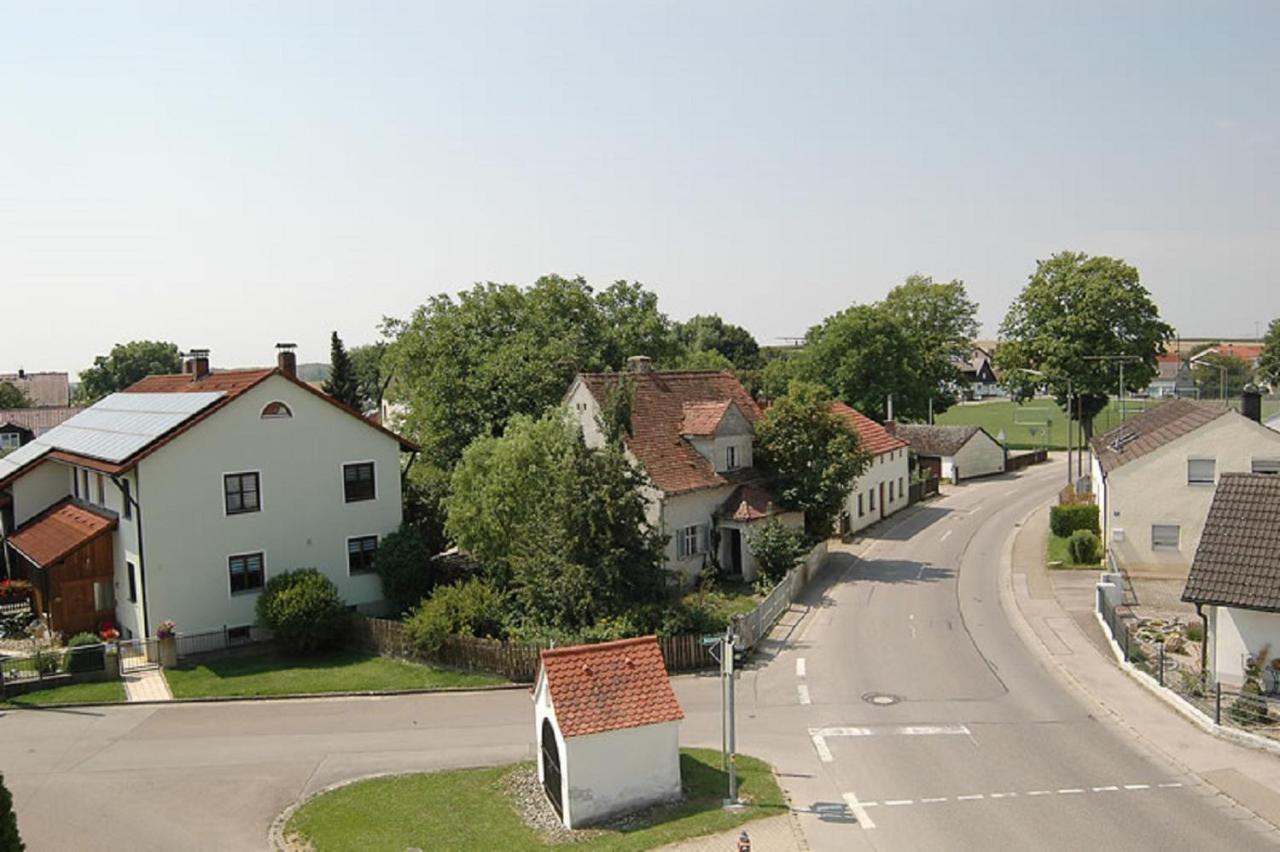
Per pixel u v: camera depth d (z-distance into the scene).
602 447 41.06
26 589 40.91
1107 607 34.78
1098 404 80.69
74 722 28.75
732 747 21.59
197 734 27.55
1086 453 91.12
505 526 39.56
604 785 20.86
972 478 78.62
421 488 47.53
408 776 23.98
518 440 40.28
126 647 35.34
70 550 36.66
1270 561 27.00
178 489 36.03
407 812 21.55
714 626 33.28
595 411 45.47
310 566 39.22
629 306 67.62
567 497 33.94
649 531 35.34
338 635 36.72
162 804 22.62
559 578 34.00
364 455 40.56
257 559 38.00
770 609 37.03
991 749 24.39
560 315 62.09
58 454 42.12
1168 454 40.78
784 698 28.97
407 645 34.66
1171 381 138.12
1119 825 19.92
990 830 19.86
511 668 32.03
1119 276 77.12
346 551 40.22
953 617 37.91
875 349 82.31
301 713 29.42
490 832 20.34
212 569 36.88
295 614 35.41
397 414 67.31
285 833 20.94
